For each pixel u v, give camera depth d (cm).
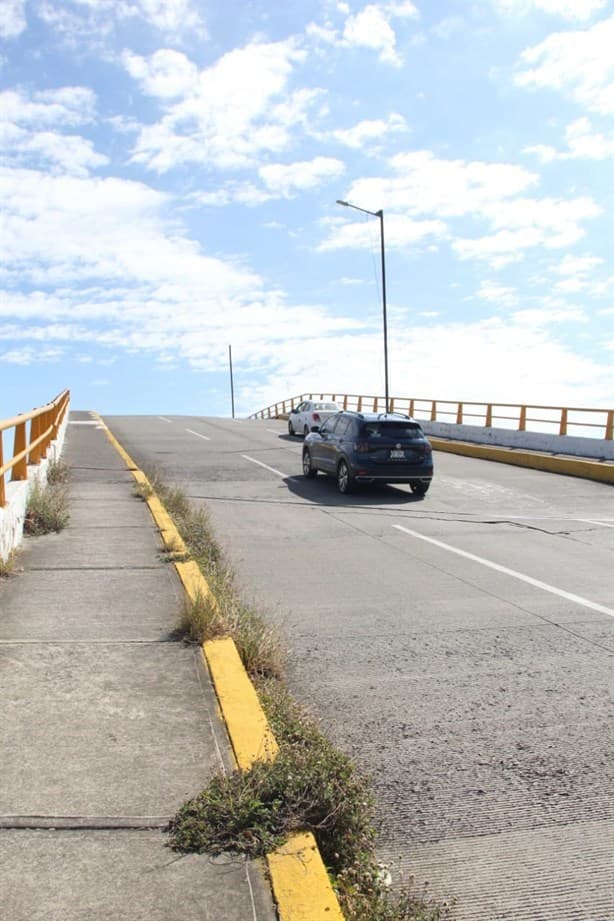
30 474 1012
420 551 1059
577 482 1852
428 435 3209
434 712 523
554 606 784
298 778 335
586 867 360
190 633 550
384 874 337
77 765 364
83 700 440
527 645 663
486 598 814
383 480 1603
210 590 677
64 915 264
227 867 294
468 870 357
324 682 573
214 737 397
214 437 2962
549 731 498
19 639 539
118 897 274
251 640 561
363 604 785
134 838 308
